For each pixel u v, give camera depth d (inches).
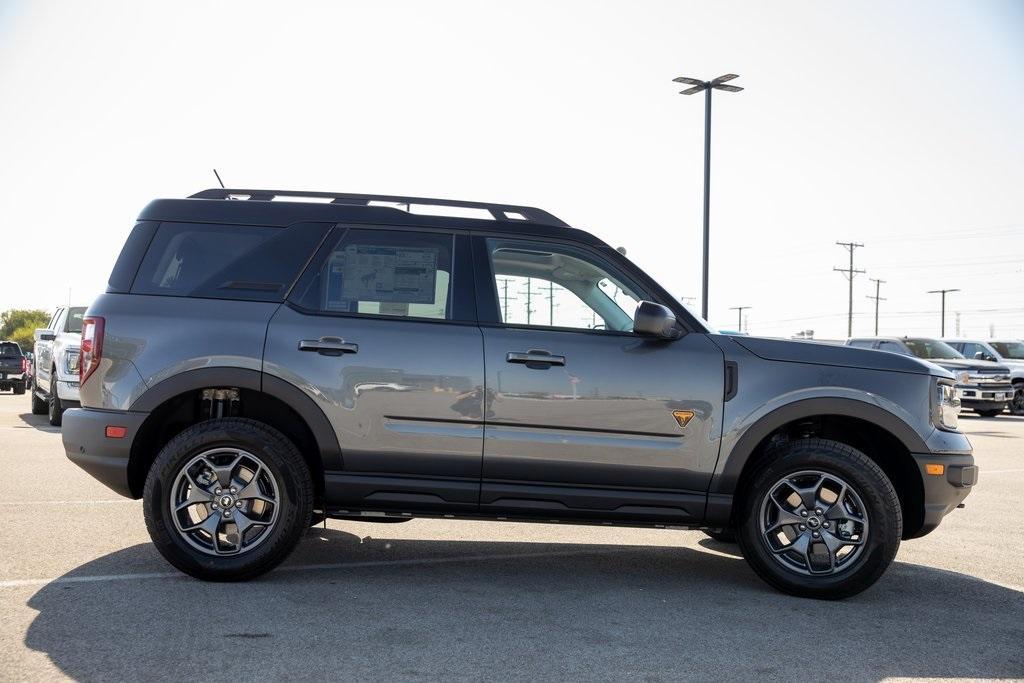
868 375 192.1
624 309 196.9
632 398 188.5
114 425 187.2
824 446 187.3
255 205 200.4
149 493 183.2
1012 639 160.6
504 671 136.1
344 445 187.9
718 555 230.1
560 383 187.8
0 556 201.3
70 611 160.6
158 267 195.9
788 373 191.5
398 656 141.6
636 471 189.0
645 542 244.7
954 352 919.0
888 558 182.4
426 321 192.2
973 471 192.4
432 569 203.5
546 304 195.5
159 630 151.1
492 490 188.2
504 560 215.8
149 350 188.9
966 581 205.0
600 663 141.2
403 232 198.1
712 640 155.0
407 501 189.2
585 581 196.7
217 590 177.9
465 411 187.5
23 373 1051.9
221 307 191.8
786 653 149.0
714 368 191.0
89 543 217.5
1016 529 270.1
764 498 188.5
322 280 194.7
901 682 136.6
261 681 128.6
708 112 928.3
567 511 189.9
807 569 187.6
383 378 187.9
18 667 131.6
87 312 195.6
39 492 291.4
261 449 183.9
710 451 189.5
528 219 206.1
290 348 188.5
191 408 203.0
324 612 165.0
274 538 184.2
